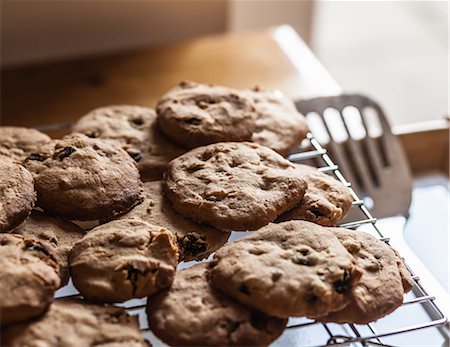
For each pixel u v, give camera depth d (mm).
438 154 818
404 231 720
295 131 660
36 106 832
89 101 841
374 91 1112
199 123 630
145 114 672
